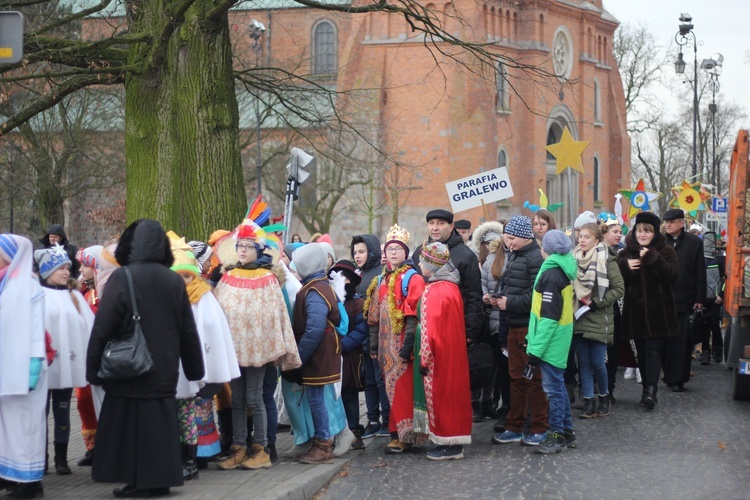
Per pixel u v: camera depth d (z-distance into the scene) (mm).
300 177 15453
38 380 7832
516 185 55000
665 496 8039
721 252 20375
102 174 34812
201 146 14742
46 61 15266
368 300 10453
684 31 45500
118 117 34281
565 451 10062
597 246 11867
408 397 10023
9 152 28531
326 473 8961
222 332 8609
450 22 50000
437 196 51250
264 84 19094
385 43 51531
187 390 8336
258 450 9180
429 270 9734
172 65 14867
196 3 14727
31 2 15055
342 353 10500
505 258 11633
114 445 7609
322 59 58562
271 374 9531
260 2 25375
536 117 55906
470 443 10102
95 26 23688
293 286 9977
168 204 14914
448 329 9656
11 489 8297
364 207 52188
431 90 50938
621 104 65438
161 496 7766
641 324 12781
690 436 10836
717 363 18219
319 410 9406
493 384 12531
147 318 7566
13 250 7820
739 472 8953
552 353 9898
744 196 12969
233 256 9344
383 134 49312
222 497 7715
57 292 9000
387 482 8852
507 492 8281
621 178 65062
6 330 7734
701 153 68375
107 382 7613
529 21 55969
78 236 55125
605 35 64000
